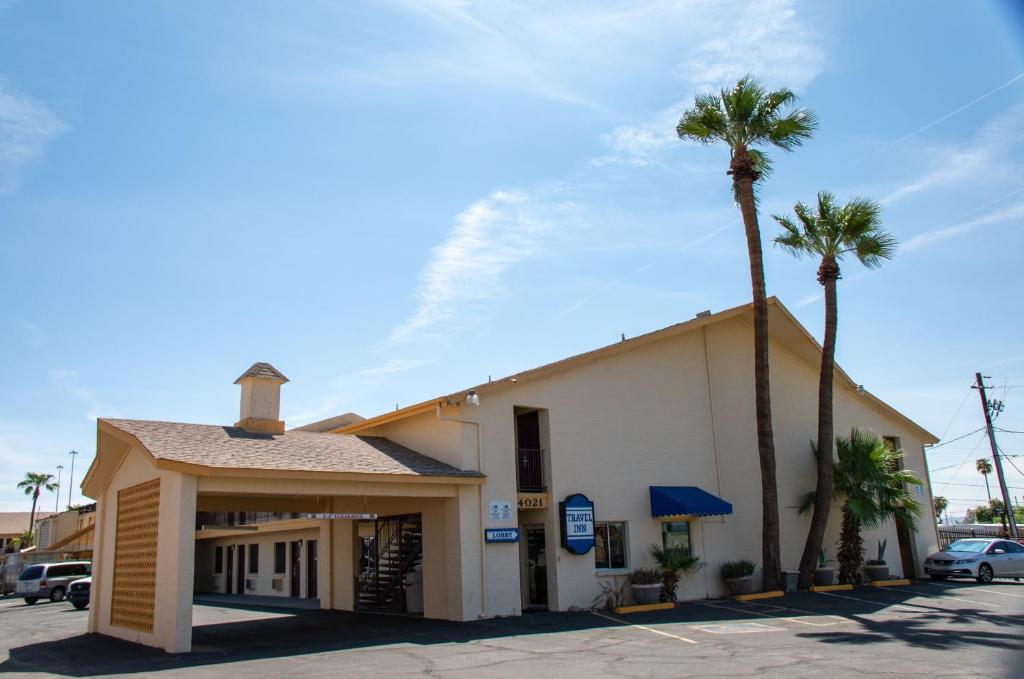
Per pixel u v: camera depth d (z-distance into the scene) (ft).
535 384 64.23
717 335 79.30
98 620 58.59
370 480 52.80
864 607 57.98
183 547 44.91
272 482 49.21
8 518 292.61
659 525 69.10
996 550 82.79
